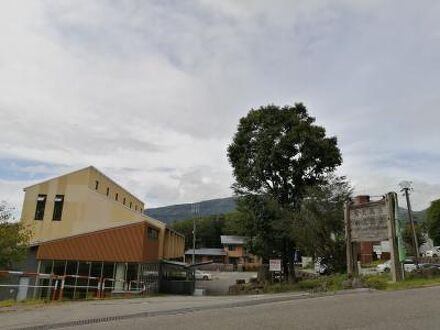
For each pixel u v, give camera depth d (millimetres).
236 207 38094
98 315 10125
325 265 27219
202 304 12062
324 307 9852
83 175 37750
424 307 9141
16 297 28406
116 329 8023
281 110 38094
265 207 36000
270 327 7621
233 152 38938
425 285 14070
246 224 36719
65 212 36844
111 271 29984
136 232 30625
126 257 29953
